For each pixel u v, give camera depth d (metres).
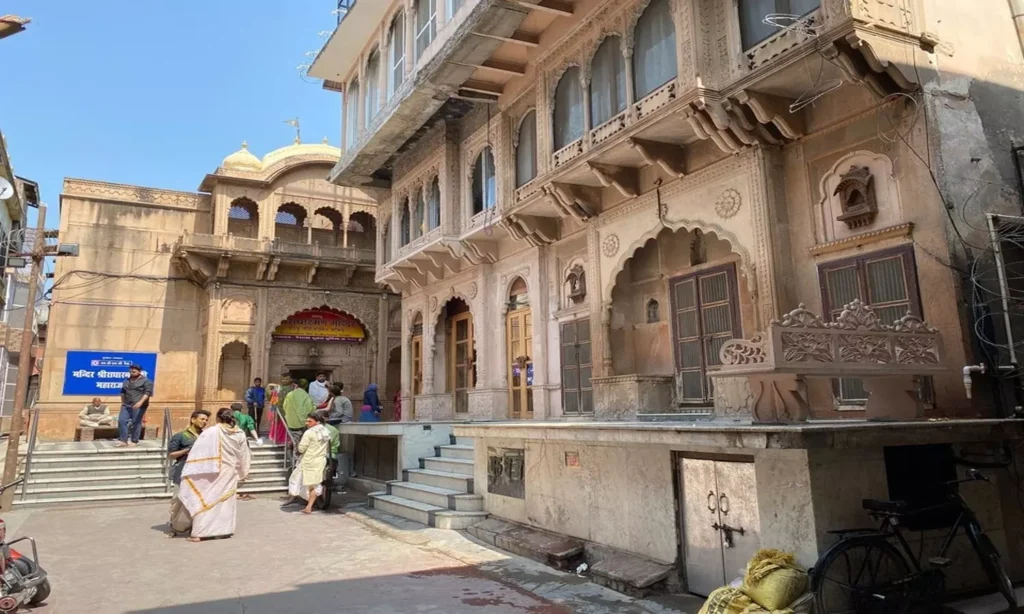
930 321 6.10
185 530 8.35
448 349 15.37
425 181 14.25
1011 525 5.54
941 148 6.20
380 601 5.35
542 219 11.39
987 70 6.79
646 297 10.11
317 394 14.53
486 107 12.40
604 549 6.30
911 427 4.79
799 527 4.54
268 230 20.23
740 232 7.80
